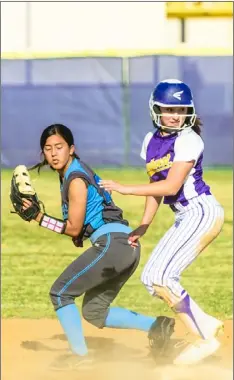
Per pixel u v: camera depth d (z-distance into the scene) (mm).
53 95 49781
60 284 13180
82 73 49594
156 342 13312
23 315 17797
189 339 15000
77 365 13133
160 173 13117
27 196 13078
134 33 51406
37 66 49656
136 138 49656
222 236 28172
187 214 13047
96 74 49531
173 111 12852
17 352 14297
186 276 22297
